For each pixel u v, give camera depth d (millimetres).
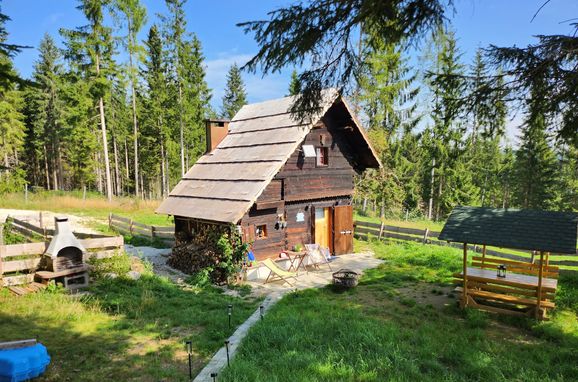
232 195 13766
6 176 31281
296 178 15711
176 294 11492
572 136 6688
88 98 30688
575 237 9047
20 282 10781
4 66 7777
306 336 7527
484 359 6766
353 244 19078
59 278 11117
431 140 34906
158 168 50594
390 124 31172
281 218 15273
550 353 7367
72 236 11352
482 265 12594
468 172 39219
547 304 9312
